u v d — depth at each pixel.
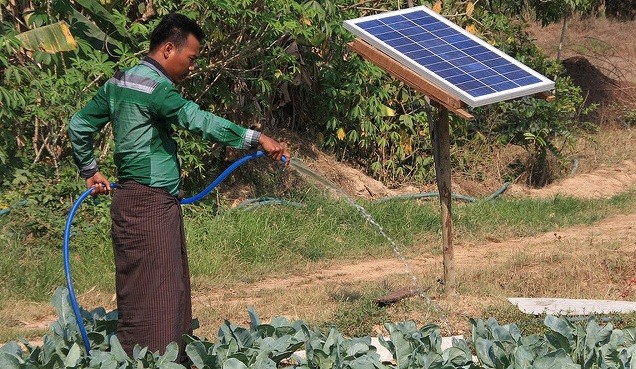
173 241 5.66
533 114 16.75
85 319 6.17
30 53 11.88
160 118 5.57
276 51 13.11
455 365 5.75
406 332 6.08
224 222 11.75
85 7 11.71
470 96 7.07
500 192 15.80
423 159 15.81
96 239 10.74
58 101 11.25
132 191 5.59
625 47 28.69
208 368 5.48
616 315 8.13
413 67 7.44
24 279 9.63
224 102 13.21
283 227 11.98
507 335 6.09
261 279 10.55
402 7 13.94
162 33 5.65
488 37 15.56
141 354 5.43
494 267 10.27
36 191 11.11
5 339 7.86
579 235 12.65
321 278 10.55
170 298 5.62
